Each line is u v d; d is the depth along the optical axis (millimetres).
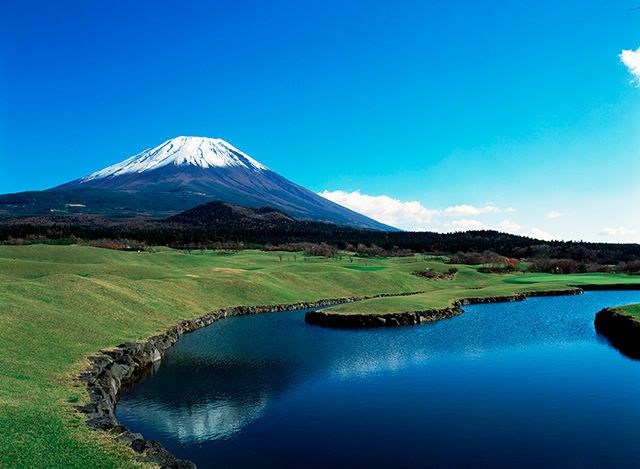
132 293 52344
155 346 37938
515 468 18688
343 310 58438
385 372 33062
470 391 28594
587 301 78438
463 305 74250
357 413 24844
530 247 195625
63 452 15477
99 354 29812
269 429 22578
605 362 35656
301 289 83250
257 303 69875
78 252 102250
